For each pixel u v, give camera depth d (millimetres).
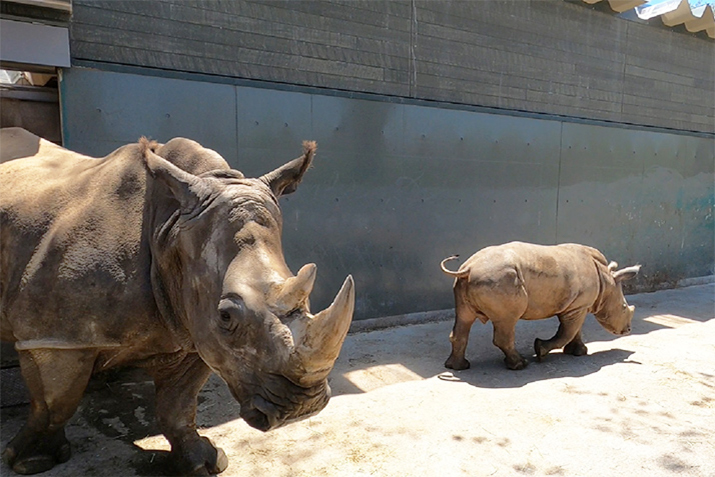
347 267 6871
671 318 8148
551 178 8805
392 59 7047
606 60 9359
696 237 11242
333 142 6633
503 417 4262
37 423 3199
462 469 3457
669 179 10547
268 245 2568
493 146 8055
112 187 3100
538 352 5746
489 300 5215
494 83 8047
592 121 9250
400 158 7180
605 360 5875
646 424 4188
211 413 4309
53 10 4637
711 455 3719
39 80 5828
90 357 2996
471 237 7973
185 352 3279
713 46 10945
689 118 10812
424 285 7555
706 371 5516
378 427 4051
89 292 2865
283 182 3049
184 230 2705
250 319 2338
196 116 5715
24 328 2926
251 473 3354
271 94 6152
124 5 5258
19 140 4090
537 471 3461
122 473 3303
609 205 9664
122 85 5289
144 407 4406
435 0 7316
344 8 6605
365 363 5660
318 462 3512
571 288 5598
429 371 5449
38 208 3127
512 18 8117
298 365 2223
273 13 6125
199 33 5691
